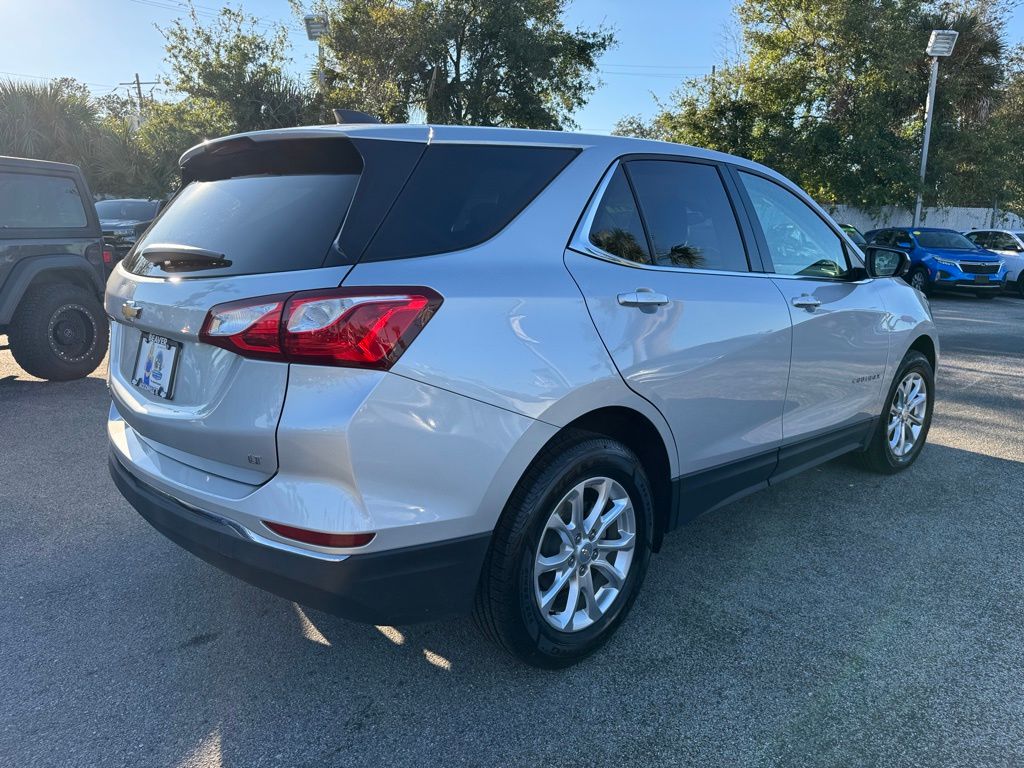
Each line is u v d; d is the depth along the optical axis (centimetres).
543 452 235
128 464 255
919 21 2448
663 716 232
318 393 194
